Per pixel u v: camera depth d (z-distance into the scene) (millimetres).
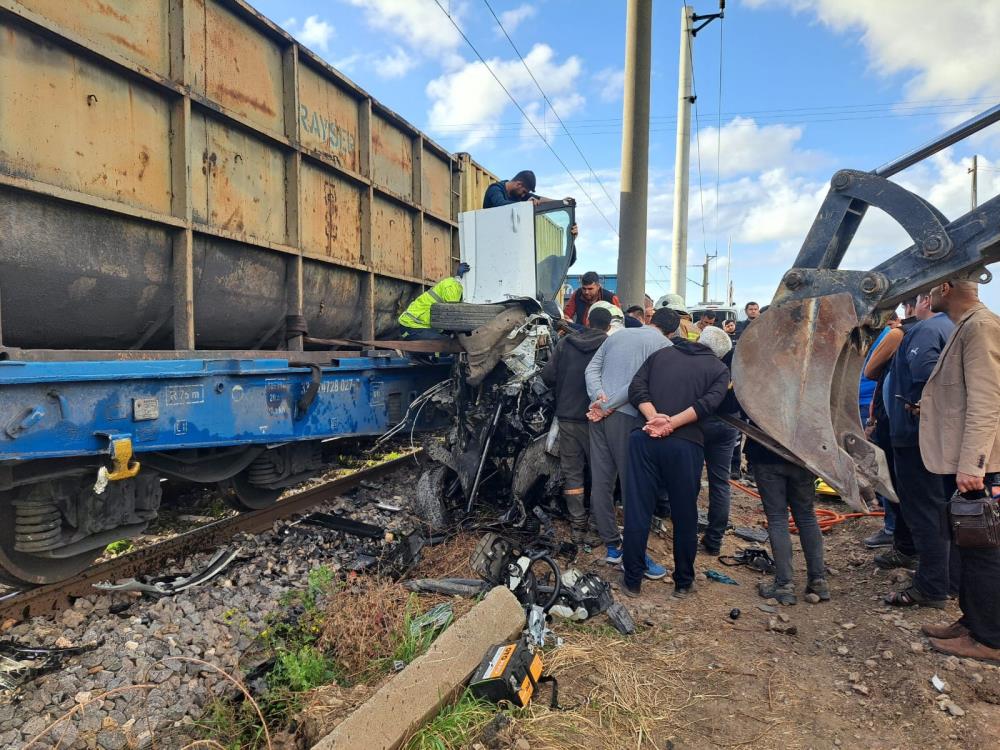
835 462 3252
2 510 3223
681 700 2945
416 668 2723
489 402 5156
